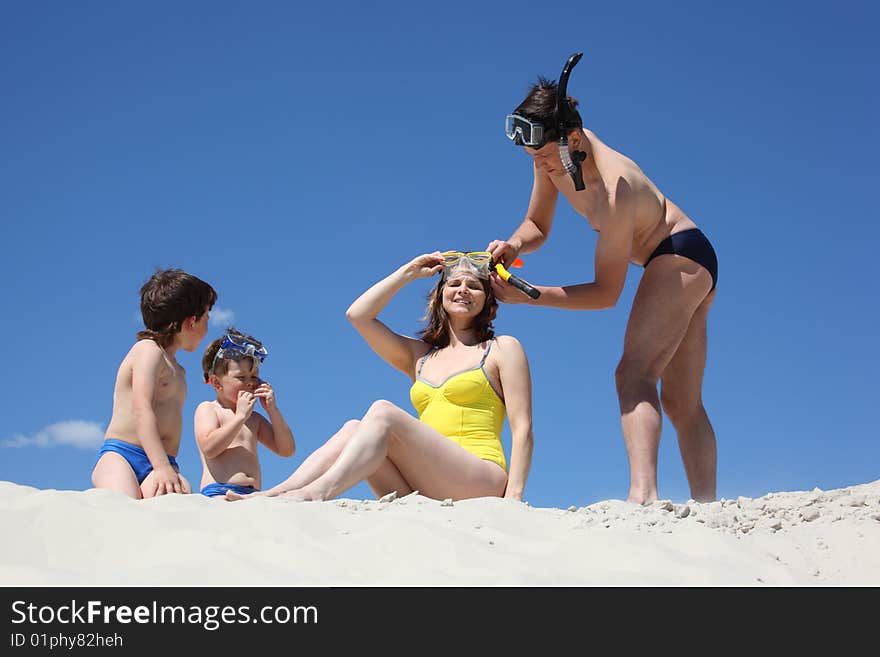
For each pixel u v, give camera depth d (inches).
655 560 121.5
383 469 171.3
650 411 182.7
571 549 125.3
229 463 192.9
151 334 186.9
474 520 137.9
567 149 189.2
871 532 137.5
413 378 198.8
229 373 195.9
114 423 183.3
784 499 160.6
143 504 138.0
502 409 188.1
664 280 194.1
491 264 197.0
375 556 119.6
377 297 194.2
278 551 118.3
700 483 212.1
